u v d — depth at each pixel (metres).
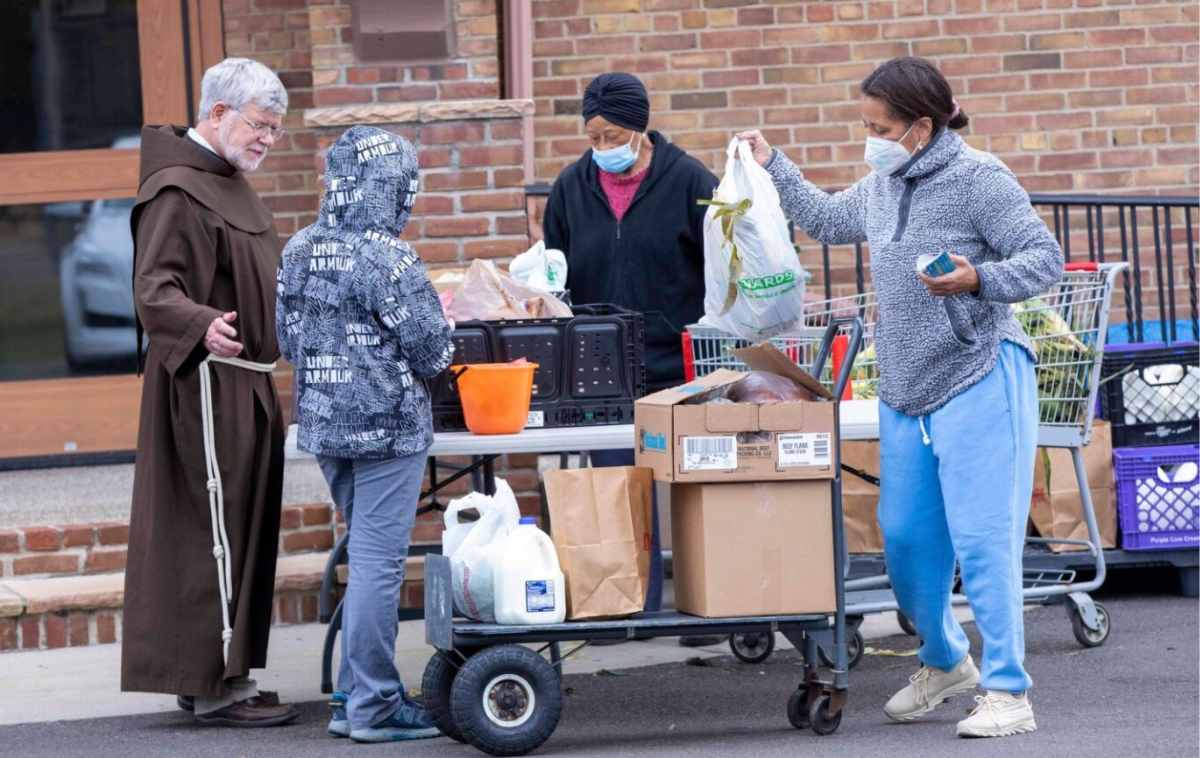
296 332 6.76
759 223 6.97
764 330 7.16
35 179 10.85
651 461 6.64
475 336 7.29
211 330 7.02
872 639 8.90
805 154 12.23
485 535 6.57
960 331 6.30
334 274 6.64
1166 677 7.73
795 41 12.18
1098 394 9.84
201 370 7.20
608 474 6.53
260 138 7.42
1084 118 12.33
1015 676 6.50
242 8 10.98
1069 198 10.58
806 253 12.32
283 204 11.09
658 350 8.34
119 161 10.91
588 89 8.15
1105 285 8.41
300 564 9.26
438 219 9.60
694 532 6.57
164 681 7.20
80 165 10.89
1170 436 9.77
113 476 10.47
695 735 6.84
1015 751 6.25
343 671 6.98
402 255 6.60
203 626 7.24
